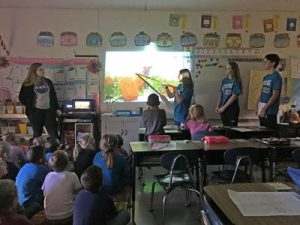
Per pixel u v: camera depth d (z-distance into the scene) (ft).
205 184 10.72
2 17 19.07
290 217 3.89
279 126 16.12
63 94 19.45
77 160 10.78
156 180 11.05
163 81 19.86
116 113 18.84
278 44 20.10
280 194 4.66
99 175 7.07
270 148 10.84
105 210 6.96
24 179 8.73
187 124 13.64
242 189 4.93
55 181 8.13
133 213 10.41
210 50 19.83
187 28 19.74
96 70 19.57
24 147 12.94
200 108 13.29
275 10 19.93
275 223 3.73
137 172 15.67
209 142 11.57
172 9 19.56
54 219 7.97
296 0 18.58
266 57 15.76
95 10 19.40
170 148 10.79
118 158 9.85
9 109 18.84
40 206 8.55
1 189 5.56
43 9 19.22
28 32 19.22
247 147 10.43
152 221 10.47
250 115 20.24
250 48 19.94
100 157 9.83
